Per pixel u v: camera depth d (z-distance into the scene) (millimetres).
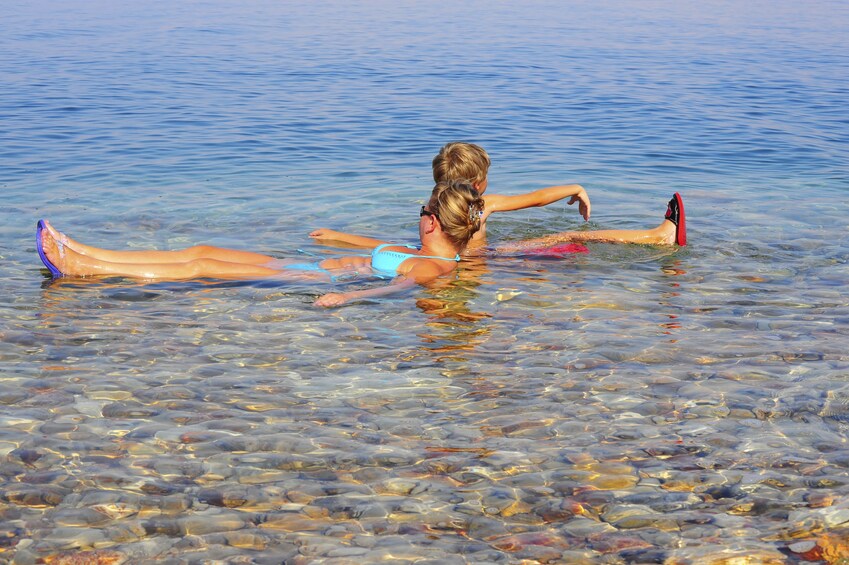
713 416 4547
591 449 4215
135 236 8000
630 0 55594
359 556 3395
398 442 4289
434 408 4660
